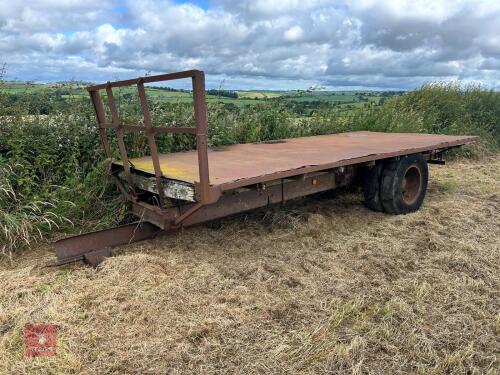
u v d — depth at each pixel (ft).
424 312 10.82
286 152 17.67
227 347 9.35
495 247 14.96
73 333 9.73
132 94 20.99
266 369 8.72
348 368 8.85
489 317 10.71
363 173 18.57
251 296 11.29
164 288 11.46
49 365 8.71
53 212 15.89
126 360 8.93
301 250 14.39
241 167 14.02
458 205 20.03
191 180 11.90
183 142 20.40
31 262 13.50
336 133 27.66
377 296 11.59
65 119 18.51
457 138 22.62
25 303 10.96
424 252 14.57
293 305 11.02
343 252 14.33
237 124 23.91
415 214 18.48
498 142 38.88
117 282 11.75
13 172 16.07
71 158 17.42
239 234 15.47
